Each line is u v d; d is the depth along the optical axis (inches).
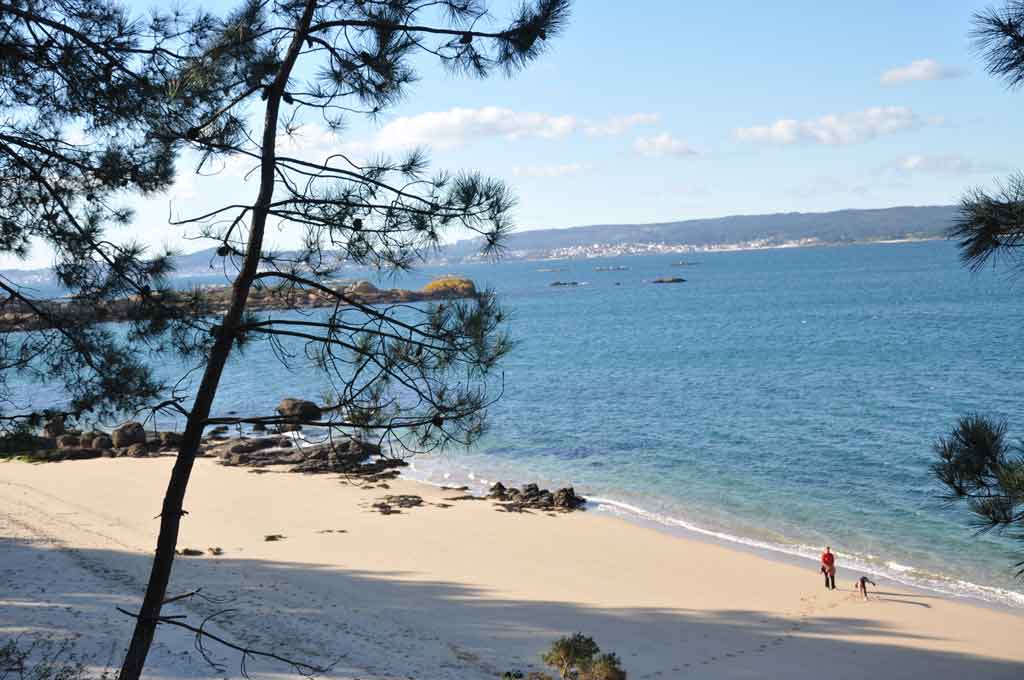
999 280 7716.5
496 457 1866.4
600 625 877.8
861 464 1680.6
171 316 391.5
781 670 764.6
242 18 356.5
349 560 1110.4
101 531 1214.3
